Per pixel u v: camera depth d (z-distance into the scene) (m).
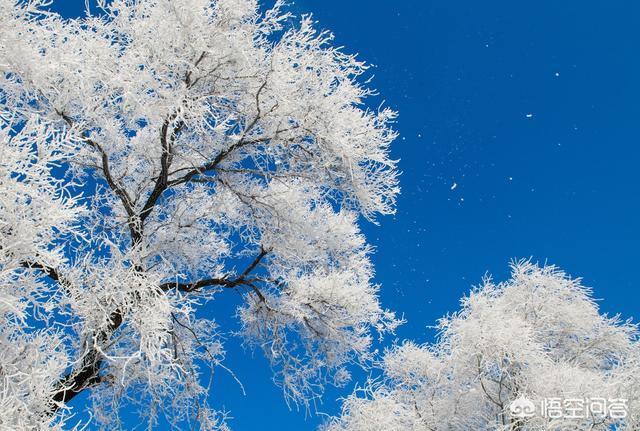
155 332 5.34
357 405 7.98
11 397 3.64
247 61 6.67
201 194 8.58
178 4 6.21
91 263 5.70
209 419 8.21
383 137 7.35
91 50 6.30
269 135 7.30
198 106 6.27
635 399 5.93
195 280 8.62
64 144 4.41
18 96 5.82
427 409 7.91
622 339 9.01
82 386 6.05
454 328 6.68
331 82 7.19
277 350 8.63
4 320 4.34
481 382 6.87
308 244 8.41
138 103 6.07
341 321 8.20
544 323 8.81
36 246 4.26
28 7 5.27
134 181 8.34
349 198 7.92
